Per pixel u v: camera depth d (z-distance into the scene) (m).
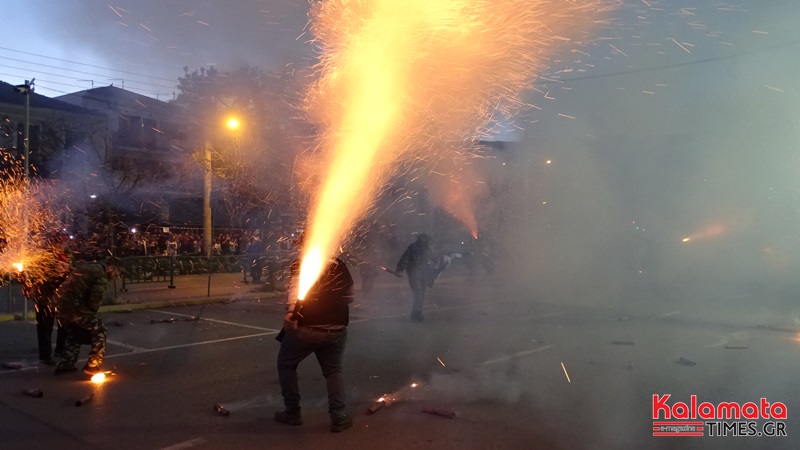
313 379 7.27
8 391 6.69
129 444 5.08
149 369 7.77
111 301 14.35
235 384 7.03
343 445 5.07
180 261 20.34
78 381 7.14
